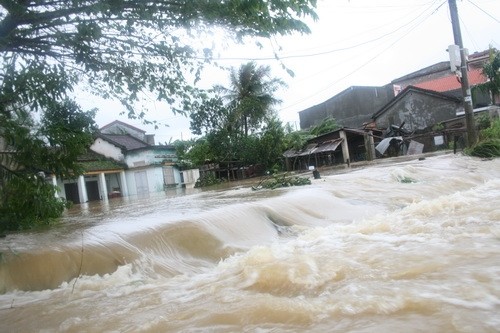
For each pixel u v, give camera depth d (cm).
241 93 3369
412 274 340
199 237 603
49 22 591
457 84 3444
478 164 1385
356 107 4125
